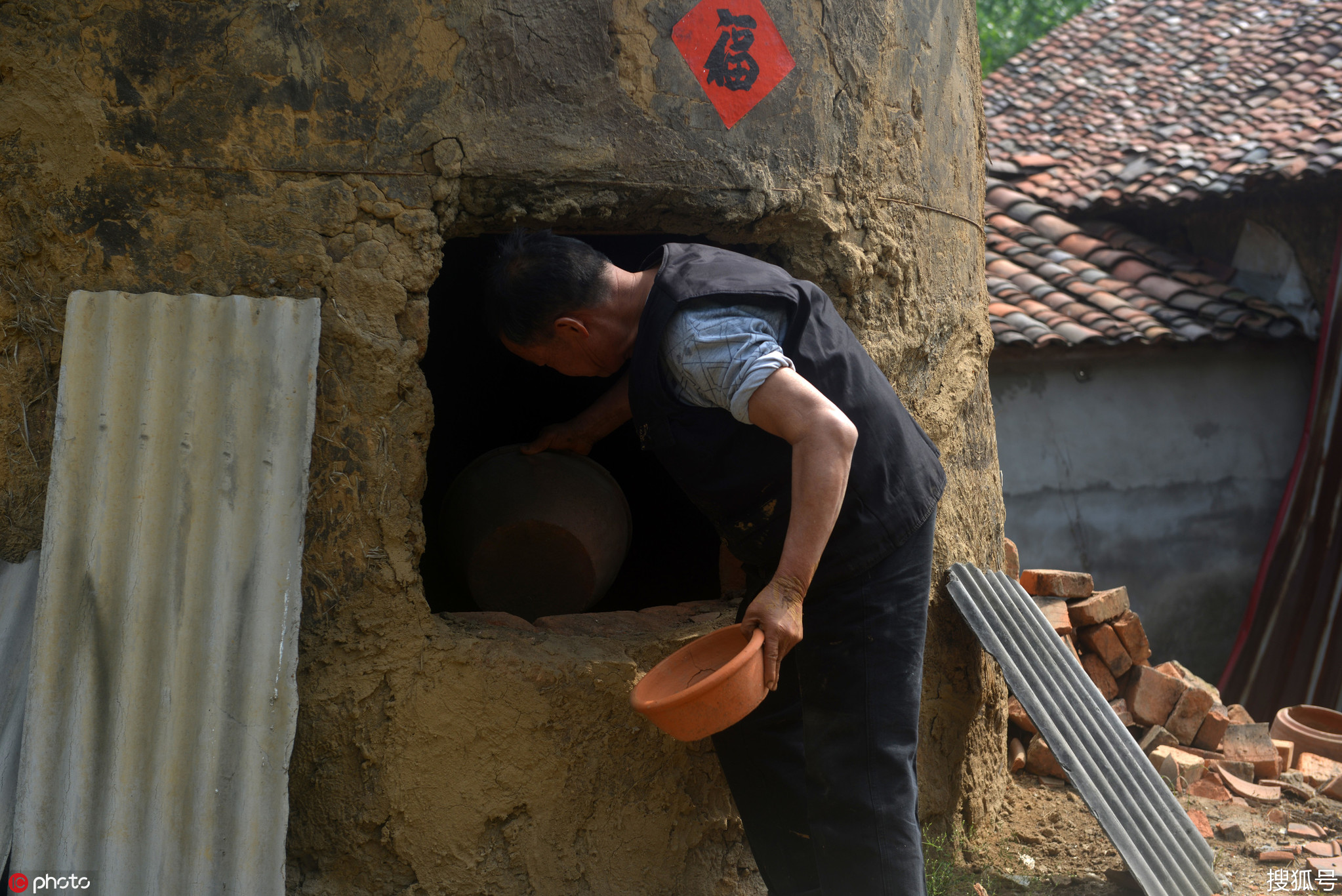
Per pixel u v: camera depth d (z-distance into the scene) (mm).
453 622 2406
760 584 2223
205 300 2107
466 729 2260
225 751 2029
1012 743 3705
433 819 2242
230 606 2062
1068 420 7504
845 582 1993
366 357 2197
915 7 2791
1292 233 7875
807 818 2314
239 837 2004
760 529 2006
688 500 4047
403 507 2248
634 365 1896
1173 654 7762
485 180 2248
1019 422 7430
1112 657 4066
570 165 2271
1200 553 7789
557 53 2256
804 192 2500
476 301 4340
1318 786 3701
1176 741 3855
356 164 2180
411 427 2250
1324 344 7688
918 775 2859
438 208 2248
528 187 2271
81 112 2109
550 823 2311
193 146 2133
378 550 2227
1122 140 8820
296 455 2104
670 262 1964
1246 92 8961
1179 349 7473
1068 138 9086
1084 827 3203
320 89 2162
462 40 2205
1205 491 7797
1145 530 7672
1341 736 4086
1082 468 7527
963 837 2982
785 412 1762
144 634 2043
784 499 1945
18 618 2129
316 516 2205
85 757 1992
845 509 1944
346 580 2217
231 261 2156
